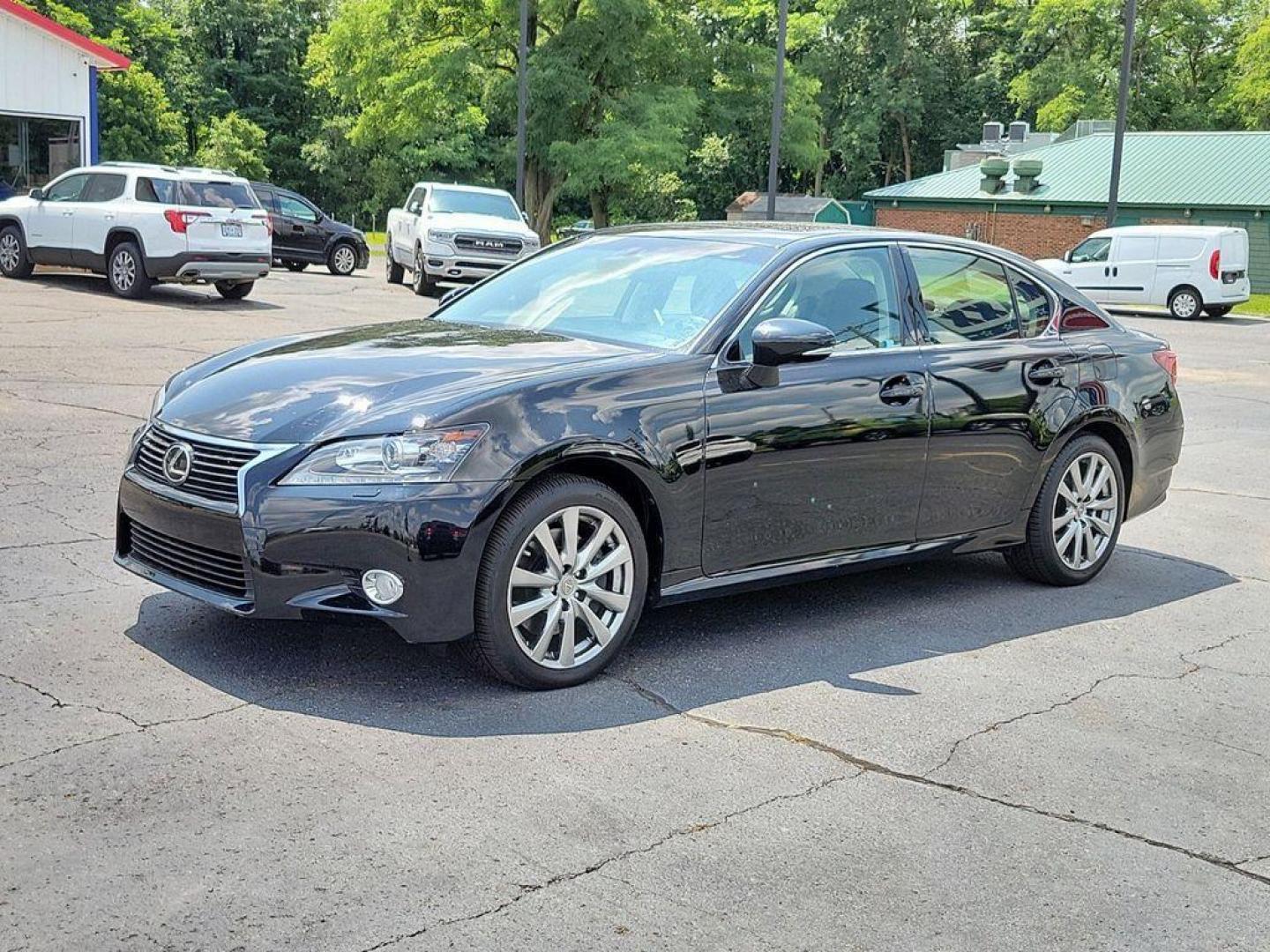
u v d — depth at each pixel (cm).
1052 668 525
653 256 578
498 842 347
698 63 4059
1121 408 659
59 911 300
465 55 3850
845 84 6769
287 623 517
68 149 2759
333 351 512
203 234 1761
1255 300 3538
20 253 1922
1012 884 342
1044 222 4253
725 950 301
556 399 463
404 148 6369
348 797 369
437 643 440
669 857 345
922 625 576
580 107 3959
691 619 566
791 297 543
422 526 429
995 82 6800
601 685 475
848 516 549
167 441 467
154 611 524
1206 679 521
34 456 800
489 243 2319
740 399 506
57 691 434
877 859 352
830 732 442
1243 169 4081
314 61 4372
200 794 365
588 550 470
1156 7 5853
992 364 602
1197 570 705
